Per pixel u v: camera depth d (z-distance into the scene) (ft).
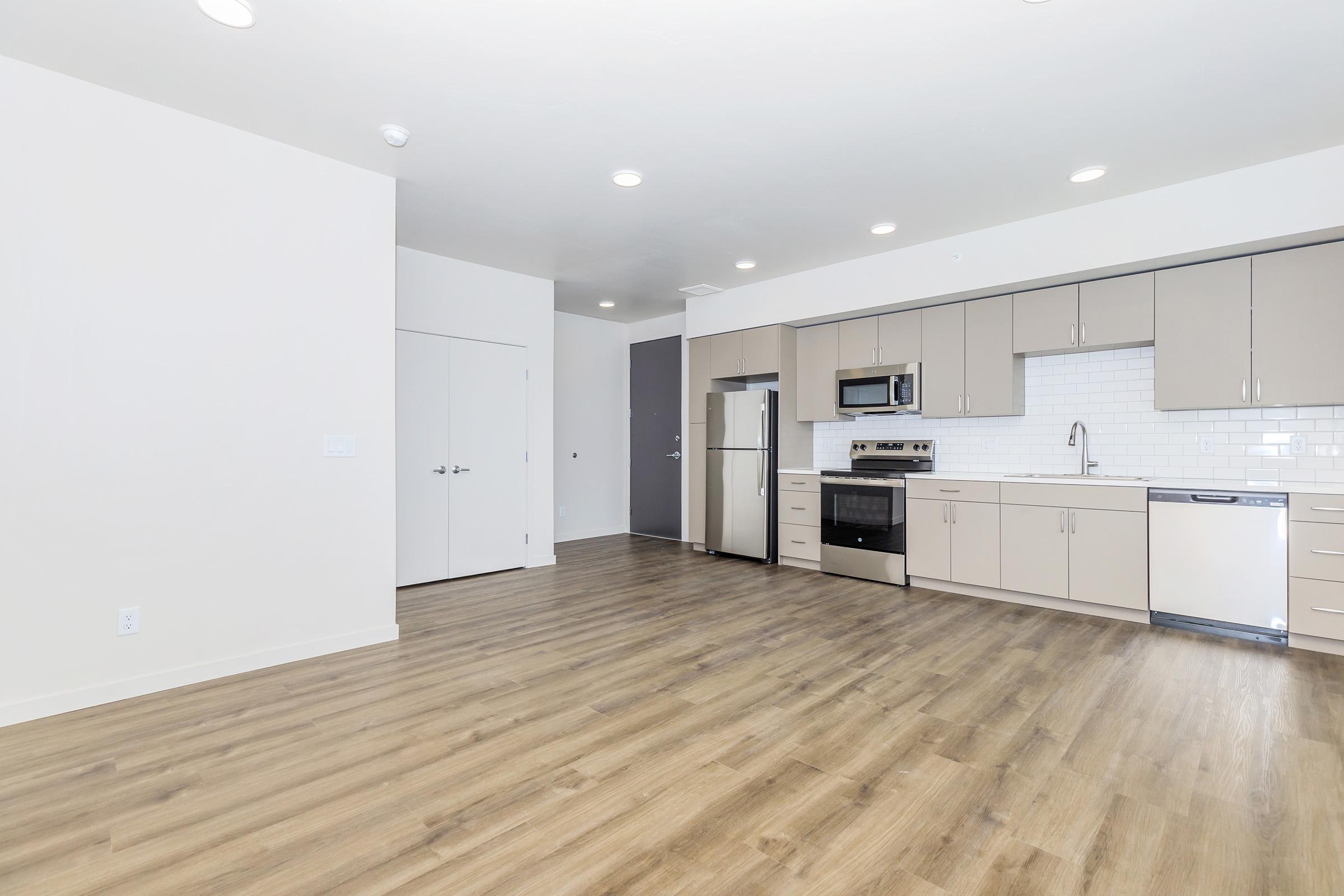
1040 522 12.87
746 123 9.16
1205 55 7.55
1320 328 10.37
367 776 6.46
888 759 6.78
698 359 19.66
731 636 11.18
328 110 8.87
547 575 16.33
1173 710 7.97
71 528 8.02
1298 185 10.08
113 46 7.39
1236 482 11.71
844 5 6.69
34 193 7.79
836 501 16.30
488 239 14.20
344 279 10.48
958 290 13.89
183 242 8.88
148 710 8.04
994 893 4.74
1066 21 6.95
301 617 10.00
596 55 7.57
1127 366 13.10
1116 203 11.84
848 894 4.74
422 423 15.20
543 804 5.95
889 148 9.91
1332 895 4.68
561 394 21.95
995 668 9.49
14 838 5.41
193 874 4.96
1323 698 8.27
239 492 9.39
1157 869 5.00
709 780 6.38
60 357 7.95
